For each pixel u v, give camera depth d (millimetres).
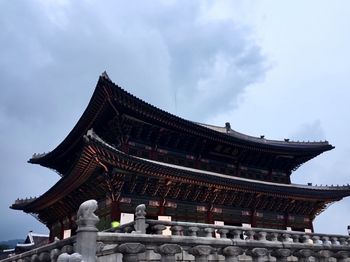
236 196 40625
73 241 11672
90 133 27875
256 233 22500
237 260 14695
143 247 12195
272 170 50344
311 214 48438
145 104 34469
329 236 25547
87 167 31156
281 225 45000
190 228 20375
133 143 37500
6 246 81500
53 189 38375
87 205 11203
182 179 34219
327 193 45031
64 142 43188
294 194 42531
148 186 34219
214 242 14438
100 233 11703
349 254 18719
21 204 46781
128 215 32375
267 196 42500
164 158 39406
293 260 17875
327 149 52312
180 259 14719
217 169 44250
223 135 41594
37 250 14305
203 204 38344
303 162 53000
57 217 44812
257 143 44906
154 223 19656
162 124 37469
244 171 46938
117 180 31703
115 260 13094
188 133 39750
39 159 48875
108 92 32125
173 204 36000
